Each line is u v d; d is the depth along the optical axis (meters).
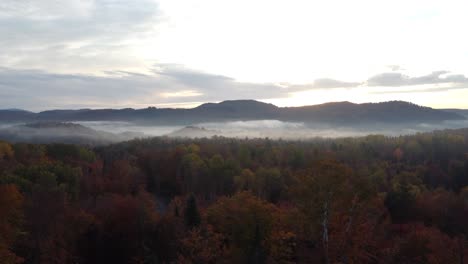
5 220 36.09
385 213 52.22
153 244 40.25
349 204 29.92
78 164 87.00
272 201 73.75
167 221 42.41
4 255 31.61
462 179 85.81
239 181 77.00
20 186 55.41
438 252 37.00
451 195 63.16
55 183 57.75
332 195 29.42
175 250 37.69
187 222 41.69
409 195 59.53
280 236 33.75
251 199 36.19
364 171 79.88
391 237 44.25
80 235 43.81
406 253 37.69
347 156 113.06
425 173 92.31
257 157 109.81
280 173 82.19
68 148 96.94
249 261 31.17
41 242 38.59
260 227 33.47
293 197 32.38
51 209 40.94
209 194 80.38
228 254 33.69
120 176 82.62
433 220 55.62
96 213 49.97
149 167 99.12
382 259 36.09
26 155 87.38
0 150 82.00
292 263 33.22
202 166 84.62
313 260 31.98
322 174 29.70
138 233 44.22
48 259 37.75
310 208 30.03
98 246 43.22
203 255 34.12
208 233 36.38
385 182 77.19
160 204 74.31
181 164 92.00
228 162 87.88
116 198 54.72
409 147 127.38
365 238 31.83
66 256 39.50
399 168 99.62
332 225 30.53
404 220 55.91
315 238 31.94
